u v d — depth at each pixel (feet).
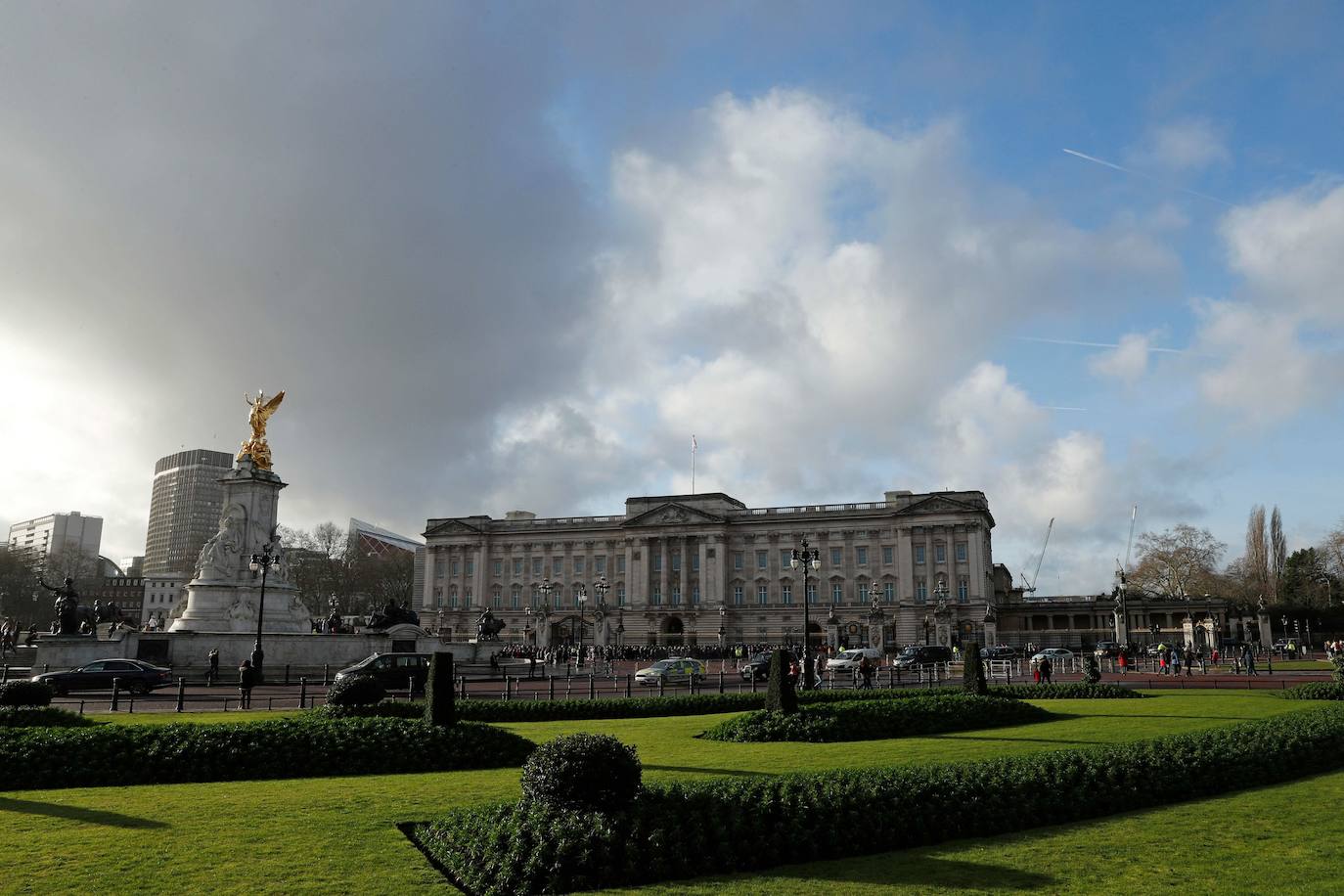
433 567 615.57
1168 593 530.27
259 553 255.29
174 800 68.13
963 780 62.80
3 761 74.79
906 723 109.60
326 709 101.55
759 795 57.52
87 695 169.68
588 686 206.90
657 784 62.75
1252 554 567.18
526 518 615.16
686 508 563.89
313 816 62.59
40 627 586.45
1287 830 58.44
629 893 47.44
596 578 583.17
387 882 47.98
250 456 266.77
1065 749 79.05
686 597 558.56
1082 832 58.90
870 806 57.00
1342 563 517.14
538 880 48.32
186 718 124.36
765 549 553.23
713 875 50.49
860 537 536.01
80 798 69.00
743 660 353.31
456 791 71.92
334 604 334.03
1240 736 82.43
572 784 53.47
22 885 46.70
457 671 260.83
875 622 442.09
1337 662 157.28
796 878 49.65
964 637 498.69
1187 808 65.62
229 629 248.32
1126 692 160.04
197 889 46.42
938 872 50.57
